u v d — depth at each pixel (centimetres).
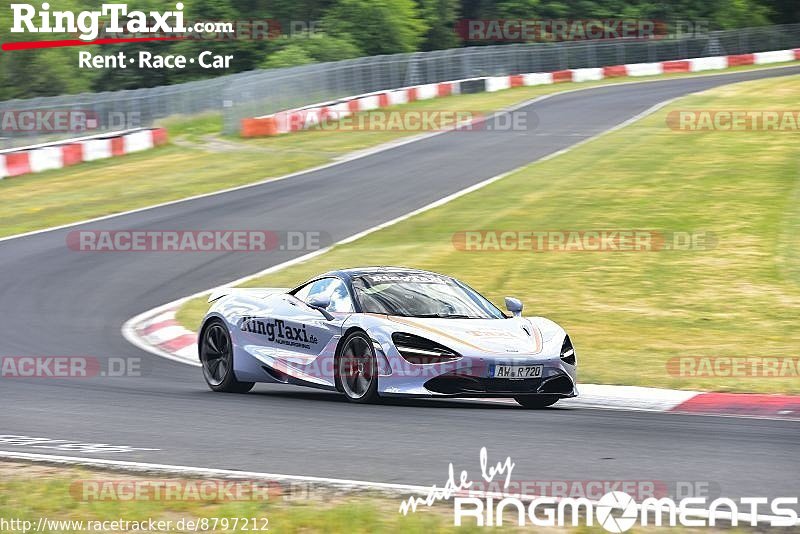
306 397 3042
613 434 2377
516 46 15875
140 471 1945
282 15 17438
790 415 2812
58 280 5131
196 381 3394
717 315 4222
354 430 2400
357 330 2869
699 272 4844
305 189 7712
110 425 2495
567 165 8031
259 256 5625
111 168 8944
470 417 2606
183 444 2242
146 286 5019
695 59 17212
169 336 4144
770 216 5850
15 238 6191
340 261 5378
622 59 17125
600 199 6575
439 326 2819
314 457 2089
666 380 3256
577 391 2858
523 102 12775
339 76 12875
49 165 8825
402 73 13925
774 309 4272
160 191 7750
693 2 19412
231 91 11094
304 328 2997
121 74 17400
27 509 1681
